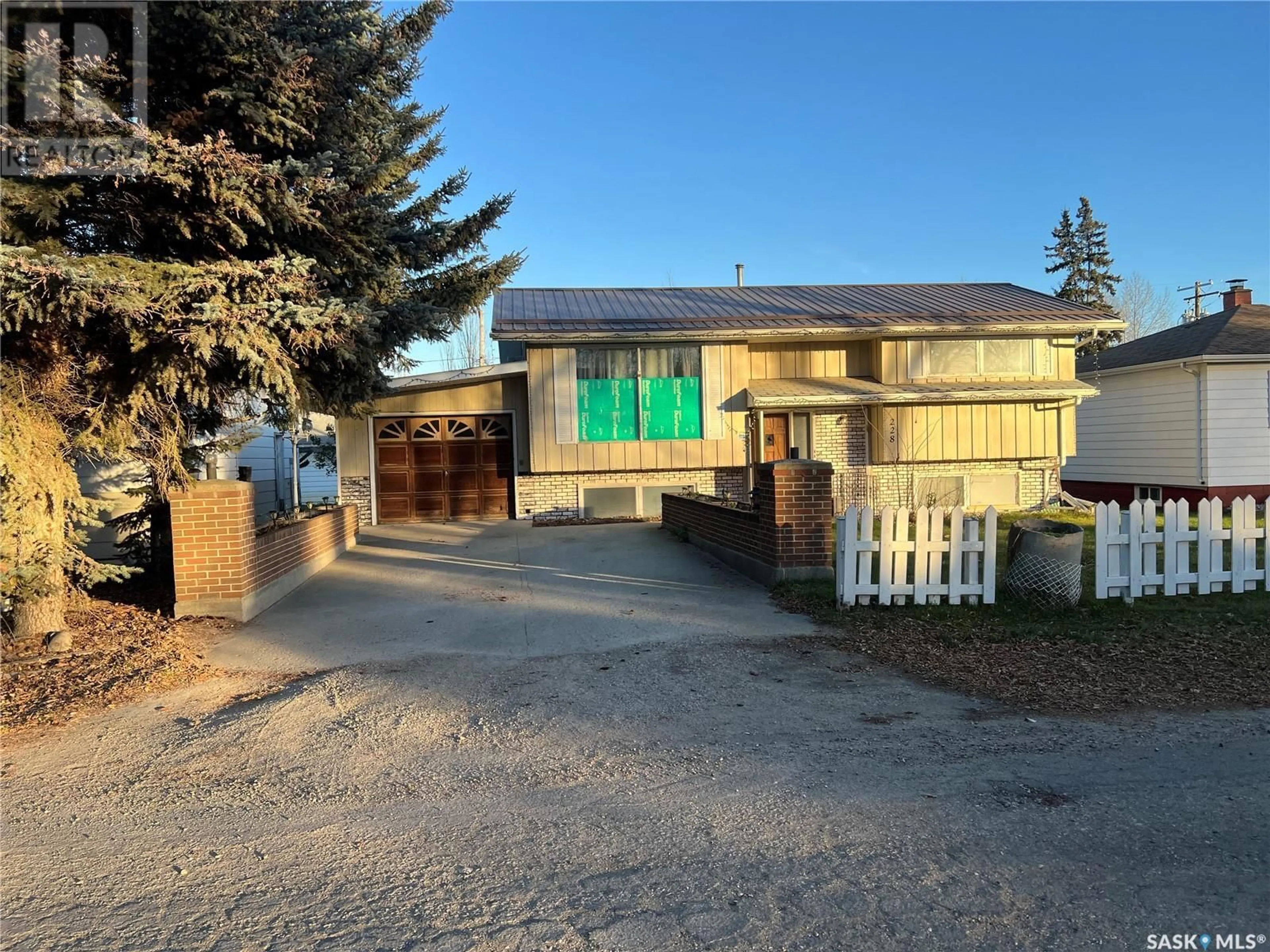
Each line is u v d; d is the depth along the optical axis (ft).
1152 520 25.93
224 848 11.28
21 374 21.90
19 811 12.62
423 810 12.46
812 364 58.70
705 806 12.39
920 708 16.99
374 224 28.68
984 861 10.49
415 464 55.93
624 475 55.93
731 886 9.98
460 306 35.58
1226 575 26.40
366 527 53.62
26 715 17.20
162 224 24.58
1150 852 10.68
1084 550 36.83
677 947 8.72
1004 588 26.71
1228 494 56.59
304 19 25.55
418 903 9.73
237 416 38.70
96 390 24.62
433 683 19.35
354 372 30.76
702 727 16.08
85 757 14.96
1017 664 19.81
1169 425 60.23
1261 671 18.89
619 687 18.83
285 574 30.53
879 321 56.29
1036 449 58.34
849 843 11.06
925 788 12.87
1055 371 58.59
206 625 25.18
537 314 57.57
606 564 36.01
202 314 21.11
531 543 43.21
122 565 32.94
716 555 36.50
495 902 9.71
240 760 14.67
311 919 9.42
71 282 19.10
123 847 11.34
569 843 11.25
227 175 22.67
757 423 55.88
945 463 58.23
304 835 11.64
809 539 29.43
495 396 55.88
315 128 26.40
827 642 22.39
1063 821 11.62
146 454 27.17
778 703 17.49
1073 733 15.31
